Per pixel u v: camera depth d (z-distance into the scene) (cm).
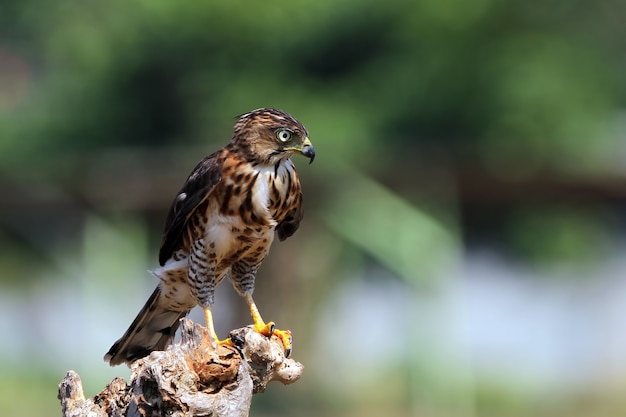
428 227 2198
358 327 3059
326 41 2298
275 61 2303
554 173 2236
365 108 2269
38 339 3309
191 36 2302
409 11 2302
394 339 3025
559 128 2264
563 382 2689
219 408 602
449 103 2292
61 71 2558
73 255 2972
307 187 2180
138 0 2339
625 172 2233
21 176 2220
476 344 3281
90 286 2469
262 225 758
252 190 750
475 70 2298
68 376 646
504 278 3300
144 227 2541
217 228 758
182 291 789
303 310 2559
